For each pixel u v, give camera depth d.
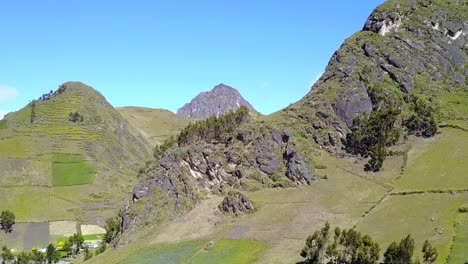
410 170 156.75
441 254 106.81
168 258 133.25
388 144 172.62
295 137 179.12
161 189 168.62
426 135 175.00
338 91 193.62
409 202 137.50
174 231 150.75
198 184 169.25
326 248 111.81
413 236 118.38
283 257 119.81
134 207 166.88
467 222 119.25
